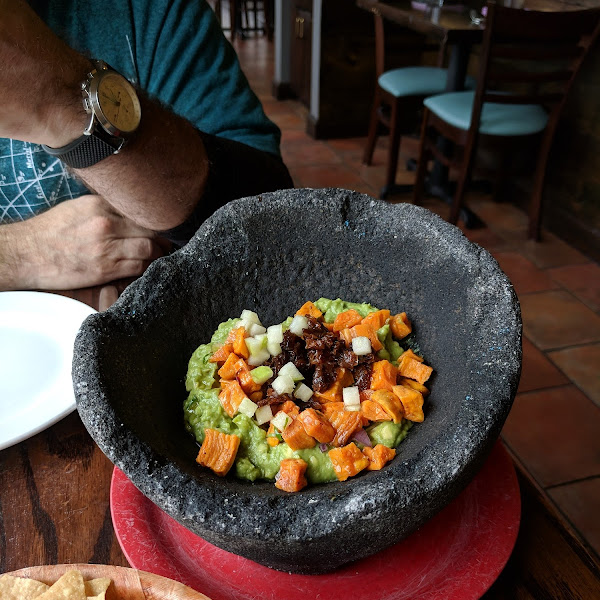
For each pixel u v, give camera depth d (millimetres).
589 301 2408
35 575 580
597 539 1496
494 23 2221
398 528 537
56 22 1296
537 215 2756
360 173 3566
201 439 713
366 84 3963
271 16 6531
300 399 732
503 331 631
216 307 853
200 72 1339
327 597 642
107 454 566
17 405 820
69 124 811
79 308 1003
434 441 552
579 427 1831
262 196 841
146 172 920
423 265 796
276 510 527
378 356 769
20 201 1344
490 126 2537
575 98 2703
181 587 569
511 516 706
